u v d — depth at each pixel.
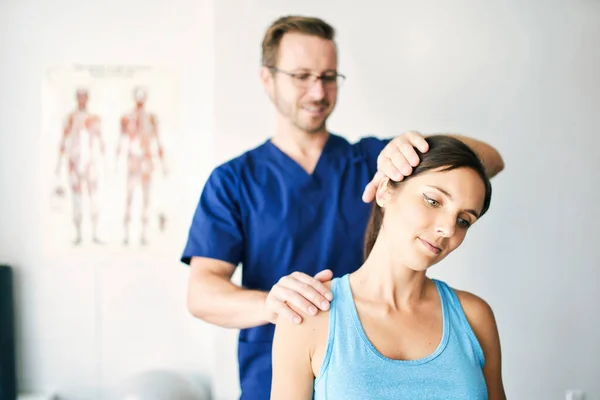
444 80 1.92
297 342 0.97
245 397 1.53
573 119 1.94
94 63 2.08
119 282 2.11
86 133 2.08
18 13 2.07
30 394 2.12
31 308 2.11
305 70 1.58
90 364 2.12
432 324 0.99
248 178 1.58
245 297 1.31
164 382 1.93
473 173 0.93
